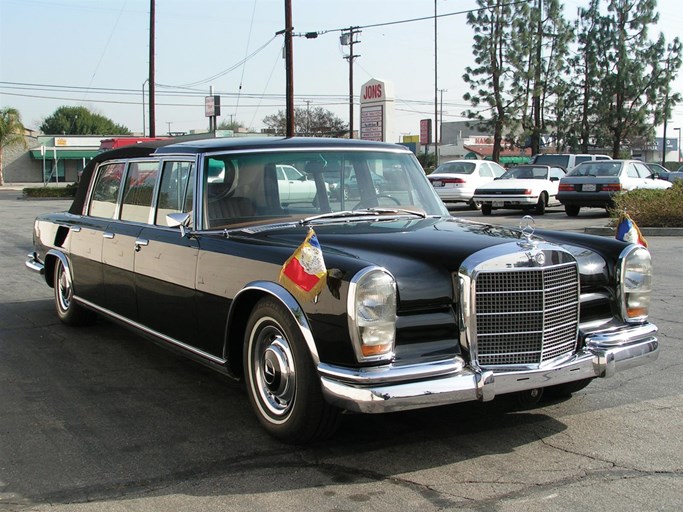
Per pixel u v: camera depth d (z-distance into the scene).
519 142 41.72
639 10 42.97
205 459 3.87
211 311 4.45
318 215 4.71
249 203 4.69
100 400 4.89
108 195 6.09
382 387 3.42
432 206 5.26
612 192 17.59
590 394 4.94
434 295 3.67
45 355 6.04
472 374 3.60
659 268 10.11
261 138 5.11
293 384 3.87
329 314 3.56
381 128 25.92
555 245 4.00
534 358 3.83
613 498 3.37
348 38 41.12
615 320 4.32
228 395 4.99
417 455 3.90
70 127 93.81
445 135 102.62
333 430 3.90
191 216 4.72
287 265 3.74
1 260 11.74
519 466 3.75
